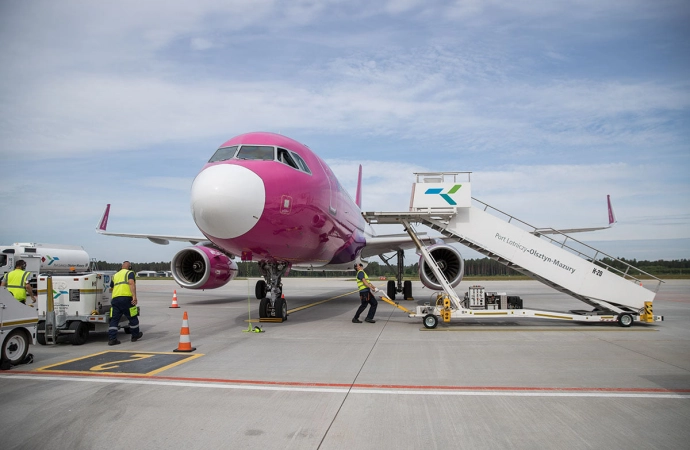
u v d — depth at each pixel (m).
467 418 4.78
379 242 19.25
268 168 10.59
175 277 17.47
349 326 11.99
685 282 46.00
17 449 4.08
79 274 10.12
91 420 4.80
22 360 7.51
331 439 4.24
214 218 9.77
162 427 4.58
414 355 8.03
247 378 6.49
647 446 4.04
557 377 6.43
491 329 11.23
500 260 12.39
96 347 9.31
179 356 8.14
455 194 11.99
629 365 7.15
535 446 4.05
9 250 22.33
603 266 12.12
